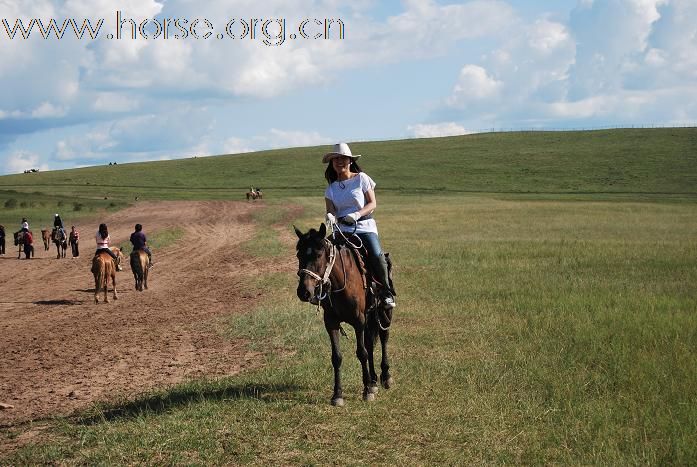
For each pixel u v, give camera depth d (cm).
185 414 736
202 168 12275
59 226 3169
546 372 858
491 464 600
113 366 1041
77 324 1451
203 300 1731
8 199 6781
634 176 8831
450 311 1320
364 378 785
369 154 12562
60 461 628
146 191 9356
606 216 4431
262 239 3603
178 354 1109
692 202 6391
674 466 579
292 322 1292
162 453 633
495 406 750
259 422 711
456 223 3981
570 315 1193
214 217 5441
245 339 1194
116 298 1834
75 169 13888
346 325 1261
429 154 12069
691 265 1900
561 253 2253
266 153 14212
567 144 12131
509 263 2038
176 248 3409
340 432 682
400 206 5884
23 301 1834
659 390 770
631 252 2228
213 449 636
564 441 638
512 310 1298
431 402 770
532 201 6462
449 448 637
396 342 1082
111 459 619
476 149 12369
